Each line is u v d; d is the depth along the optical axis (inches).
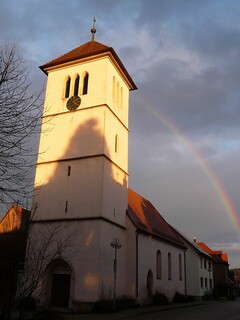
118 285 1363.2
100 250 1239.5
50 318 863.1
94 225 1270.9
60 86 1544.0
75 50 1638.8
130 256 1459.2
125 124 1631.4
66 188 1363.2
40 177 1421.0
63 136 1445.6
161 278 1740.9
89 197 1315.2
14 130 504.1
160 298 1594.5
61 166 1403.8
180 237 2493.8
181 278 2089.1
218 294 3065.9
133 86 1764.3
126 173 1574.8
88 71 1513.3
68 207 1332.4
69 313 1145.4
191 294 2422.5
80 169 1369.3
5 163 505.0
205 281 2704.2
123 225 1475.1
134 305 1391.5
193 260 2485.2
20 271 585.3
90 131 1406.3
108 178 1375.5
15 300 523.8
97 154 1359.5
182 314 1179.9
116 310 1215.6
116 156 1482.5
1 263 547.2
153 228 1776.6
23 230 911.0
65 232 1299.2
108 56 1497.3
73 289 1220.5
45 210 1360.7
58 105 1508.4
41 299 1218.6
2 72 499.2
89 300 1190.3
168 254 1910.7
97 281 1203.9
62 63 1563.7
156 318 1029.8
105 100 1428.4
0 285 526.0
